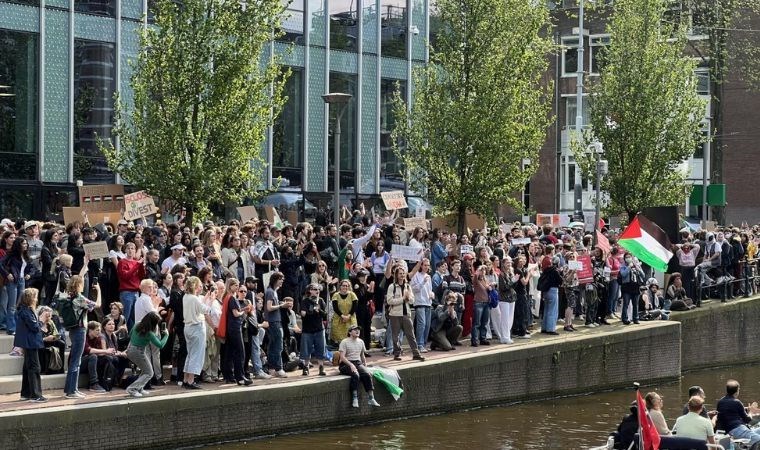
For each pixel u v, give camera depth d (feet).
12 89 121.70
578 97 175.94
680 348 122.01
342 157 150.71
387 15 155.43
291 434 83.35
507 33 128.06
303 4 146.10
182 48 108.68
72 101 125.90
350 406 87.66
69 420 70.23
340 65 150.41
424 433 86.84
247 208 109.91
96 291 79.71
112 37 129.18
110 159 110.32
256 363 85.76
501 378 100.73
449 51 128.98
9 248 84.58
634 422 73.26
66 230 92.32
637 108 152.66
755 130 213.66
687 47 203.92
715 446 71.00
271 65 111.96
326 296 94.53
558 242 116.47
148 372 76.84
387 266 99.30
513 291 104.94
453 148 126.93
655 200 153.99
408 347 101.55
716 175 212.43
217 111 108.27
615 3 161.07
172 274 82.33
